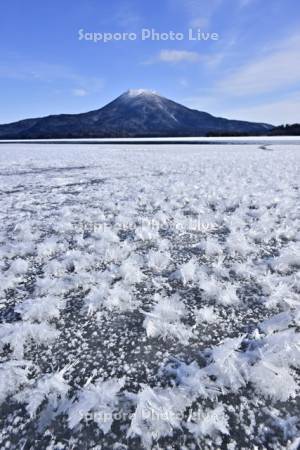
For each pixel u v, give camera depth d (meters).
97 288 2.89
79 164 15.78
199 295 2.79
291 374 1.83
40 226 5.15
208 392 1.71
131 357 2.04
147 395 1.67
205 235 4.48
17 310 2.56
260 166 12.48
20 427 1.58
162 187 8.32
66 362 2.01
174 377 1.86
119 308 2.59
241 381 1.77
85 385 1.81
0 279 3.13
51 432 1.55
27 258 3.78
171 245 4.11
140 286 2.97
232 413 1.61
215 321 2.39
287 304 2.56
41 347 2.16
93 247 3.98
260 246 3.95
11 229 5.03
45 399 1.73
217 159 16.67
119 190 8.21
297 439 1.47
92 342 2.20
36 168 14.16
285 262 3.34
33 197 7.58
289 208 5.53
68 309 2.62
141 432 1.50
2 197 7.62
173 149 29.67
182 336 2.21
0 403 1.72
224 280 3.05
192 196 7.05
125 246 3.96
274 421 1.56
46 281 3.05
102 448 1.46
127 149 31.11
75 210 6.14
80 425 1.57
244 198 6.54
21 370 1.91
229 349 1.99
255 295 2.76
